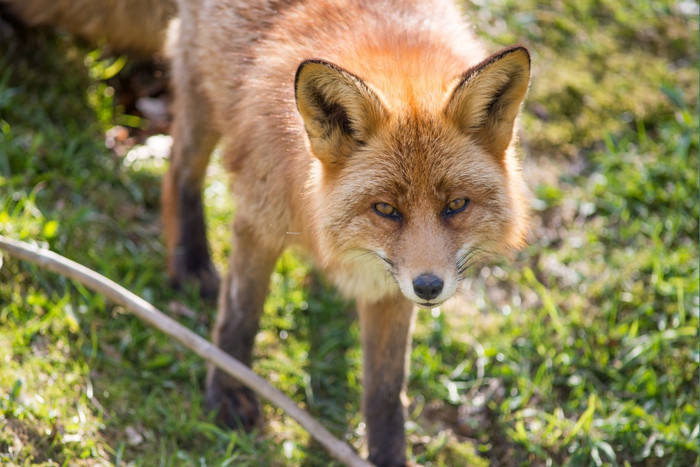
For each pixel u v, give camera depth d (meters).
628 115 12.29
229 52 8.20
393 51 7.25
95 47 11.59
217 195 10.98
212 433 8.25
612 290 10.41
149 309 7.79
